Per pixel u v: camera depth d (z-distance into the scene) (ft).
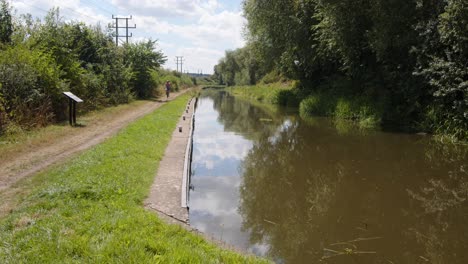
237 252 17.12
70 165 27.17
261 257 17.11
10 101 40.78
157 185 24.57
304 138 52.31
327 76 89.51
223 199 27.07
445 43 47.06
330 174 33.47
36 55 48.55
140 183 24.06
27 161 29.09
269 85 151.53
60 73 52.60
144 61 106.83
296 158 40.47
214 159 40.83
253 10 93.45
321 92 84.38
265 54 102.06
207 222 22.24
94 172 24.86
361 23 64.49
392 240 19.97
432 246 19.25
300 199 26.94
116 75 84.48
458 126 46.01
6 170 26.55
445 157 38.47
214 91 252.21
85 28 81.41
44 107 45.70
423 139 47.55
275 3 87.97
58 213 17.99
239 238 19.86
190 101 104.53
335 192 28.35
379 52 57.26
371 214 23.79
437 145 44.04
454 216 23.26
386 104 58.59
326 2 65.26
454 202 25.81
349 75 74.28
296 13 84.33
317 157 40.50
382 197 27.04
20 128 38.91
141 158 30.35
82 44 76.95
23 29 57.26
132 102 87.81
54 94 49.16
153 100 102.22
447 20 44.65
